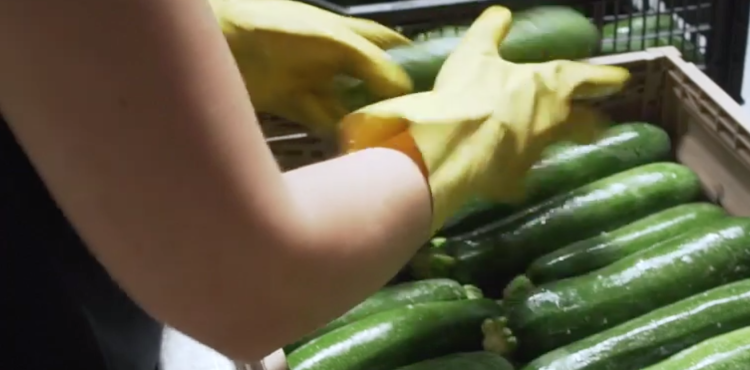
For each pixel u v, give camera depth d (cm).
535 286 111
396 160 85
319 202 80
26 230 80
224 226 71
